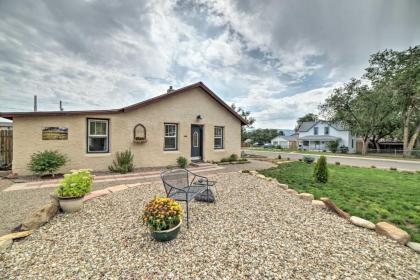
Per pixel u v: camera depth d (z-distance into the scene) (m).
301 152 26.19
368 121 23.59
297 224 3.21
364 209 3.87
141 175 7.08
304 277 1.98
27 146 6.65
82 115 7.42
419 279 2.01
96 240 2.62
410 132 23.98
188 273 2.03
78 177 3.50
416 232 2.98
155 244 2.54
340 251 2.46
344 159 17.31
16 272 2.01
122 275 1.99
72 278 1.94
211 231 2.92
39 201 4.11
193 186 4.15
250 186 5.50
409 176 7.93
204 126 10.66
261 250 2.44
